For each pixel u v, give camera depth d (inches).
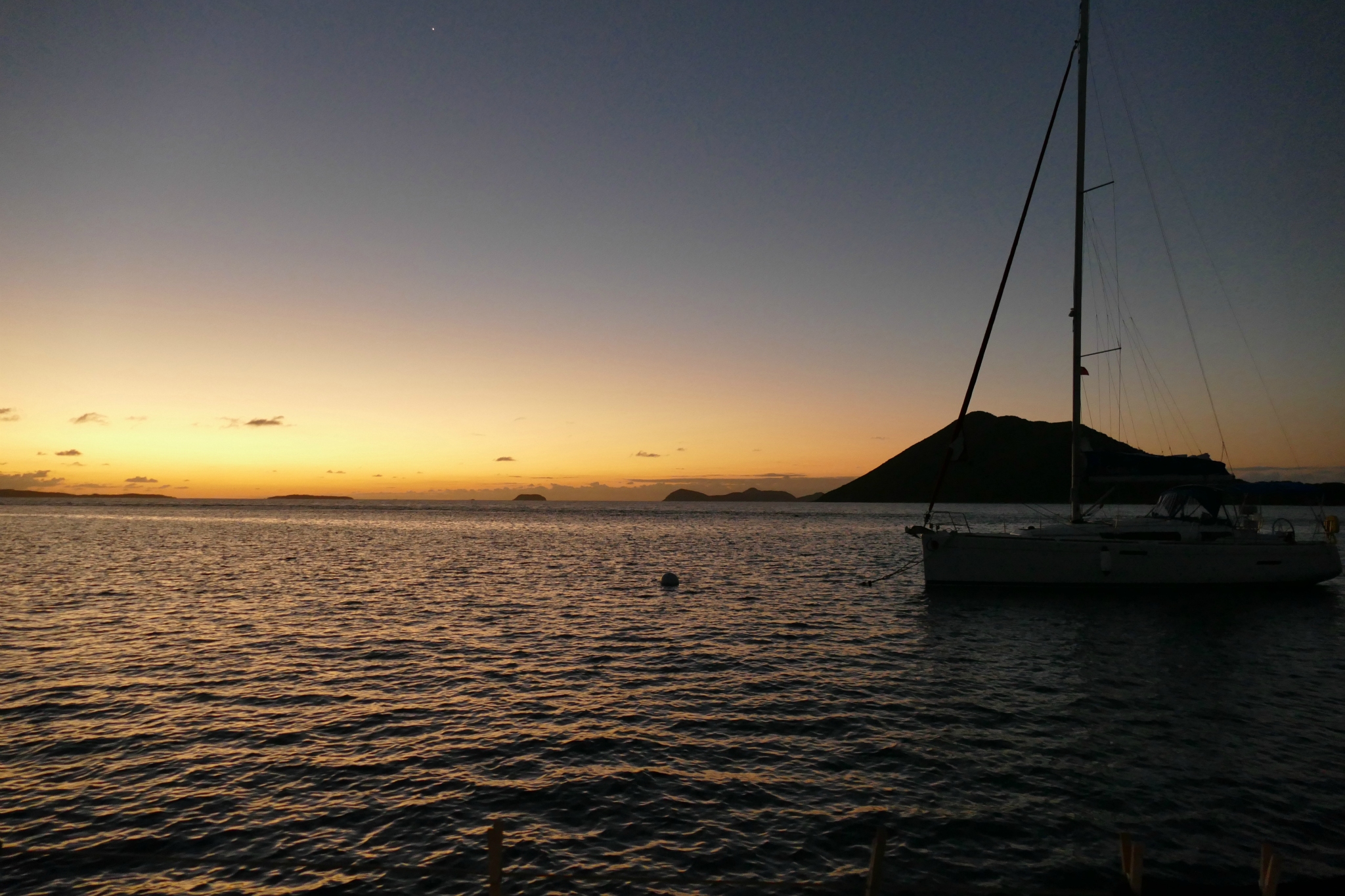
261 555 2068.2
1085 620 994.1
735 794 447.2
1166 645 846.5
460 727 569.0
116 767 486.9
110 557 1953.7
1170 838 390.9
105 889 344.8
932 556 1172.5
